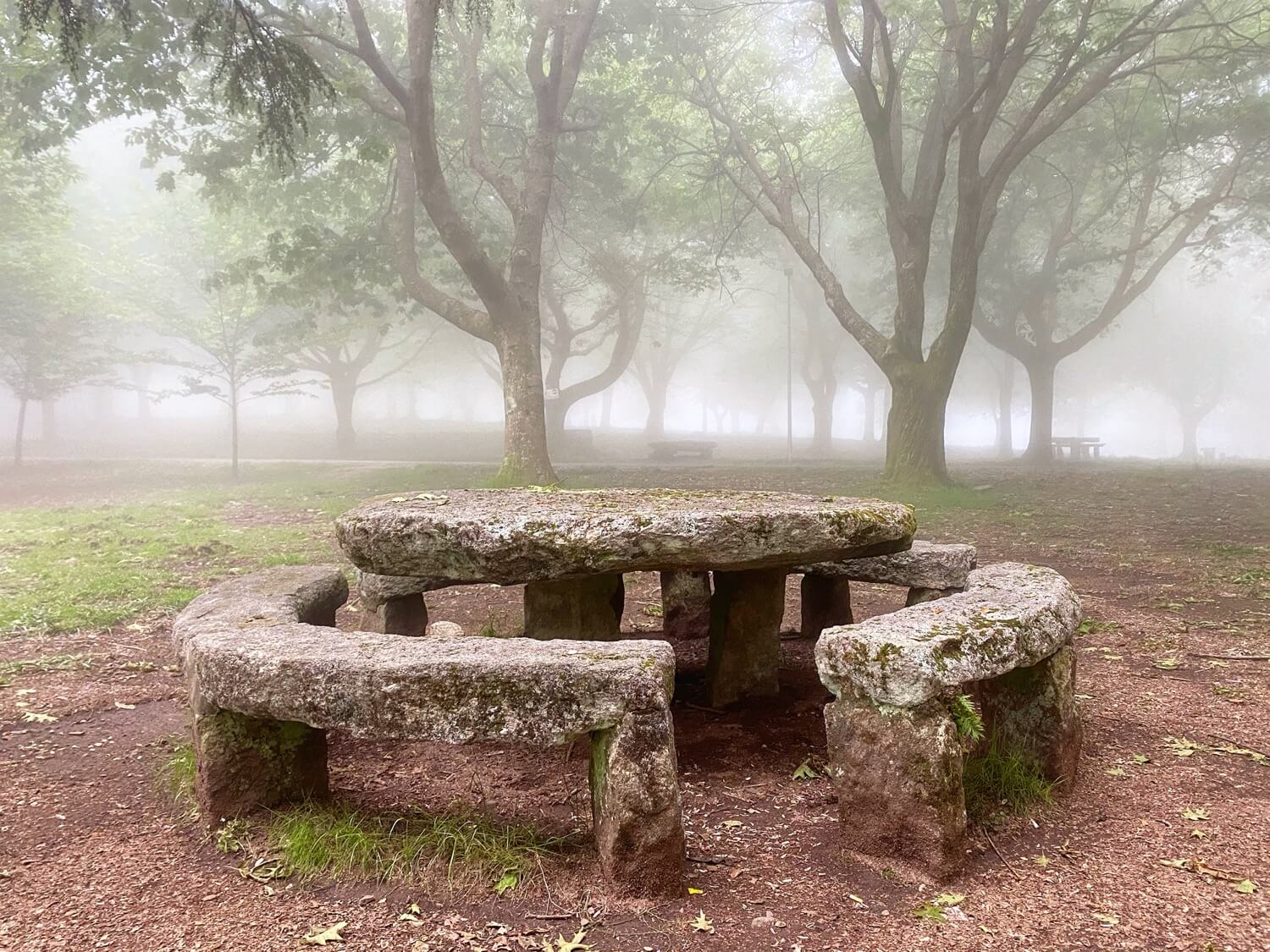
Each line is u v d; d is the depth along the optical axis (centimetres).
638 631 636
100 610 709
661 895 281
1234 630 646
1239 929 262
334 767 392
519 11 1822
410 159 1667
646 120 2092
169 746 424
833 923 267
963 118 1482
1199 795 360
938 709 299
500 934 262
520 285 1552
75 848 320
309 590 447
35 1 1001
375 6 1695
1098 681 528
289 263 1695
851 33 1914
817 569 514
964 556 483
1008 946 254
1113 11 1404
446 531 350
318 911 274
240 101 1238
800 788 370
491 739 281
